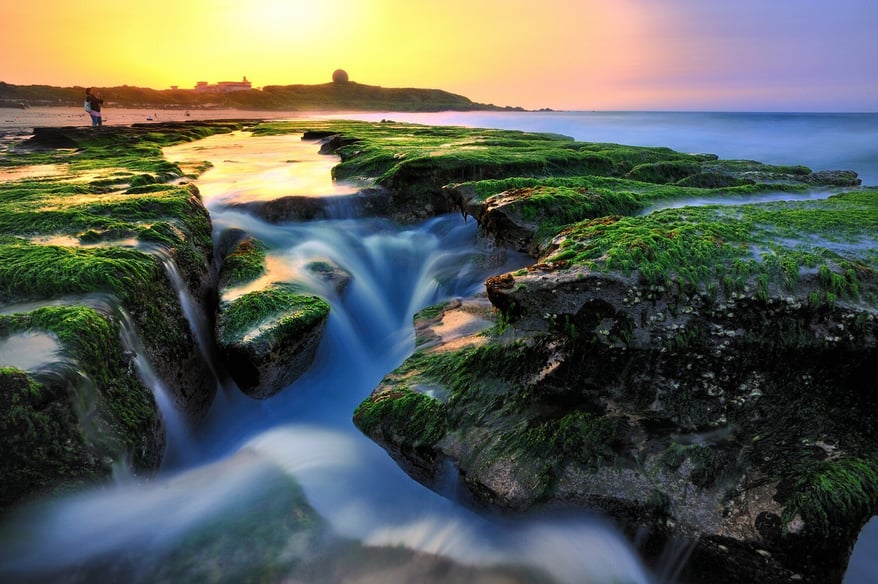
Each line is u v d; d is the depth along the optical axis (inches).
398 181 521.0
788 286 189.6
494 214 328.2
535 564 187.8
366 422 227.9
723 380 191.0
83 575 172.6
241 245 386.3
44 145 1079.0
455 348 259.1
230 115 4493.1
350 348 328.2
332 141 1045.8
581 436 191.8
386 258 440.5
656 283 194.7
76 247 261.4
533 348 218.8
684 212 281.3
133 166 633.6
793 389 185.9
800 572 157.1
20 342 177.2
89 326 189.6
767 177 642.8
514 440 198.7
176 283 276.2
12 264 224.7
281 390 277.9
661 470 178.1
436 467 208.8
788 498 161.2
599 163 650.8
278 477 225.5
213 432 265.1
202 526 196.4
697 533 165.5
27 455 158.1
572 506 181.9
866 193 369.1
